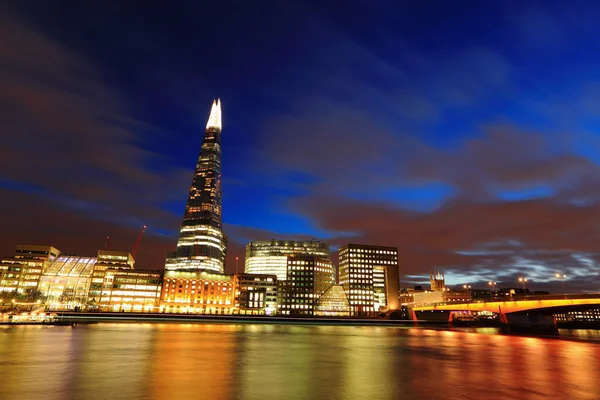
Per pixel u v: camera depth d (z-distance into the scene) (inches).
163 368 1656.0
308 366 1823.3
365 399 1138.0
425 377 1546.5
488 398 1178.0
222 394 1162.0
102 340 3105.3
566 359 2278.5
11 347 2452.0
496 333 6235.2
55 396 1111.0
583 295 5383.9
